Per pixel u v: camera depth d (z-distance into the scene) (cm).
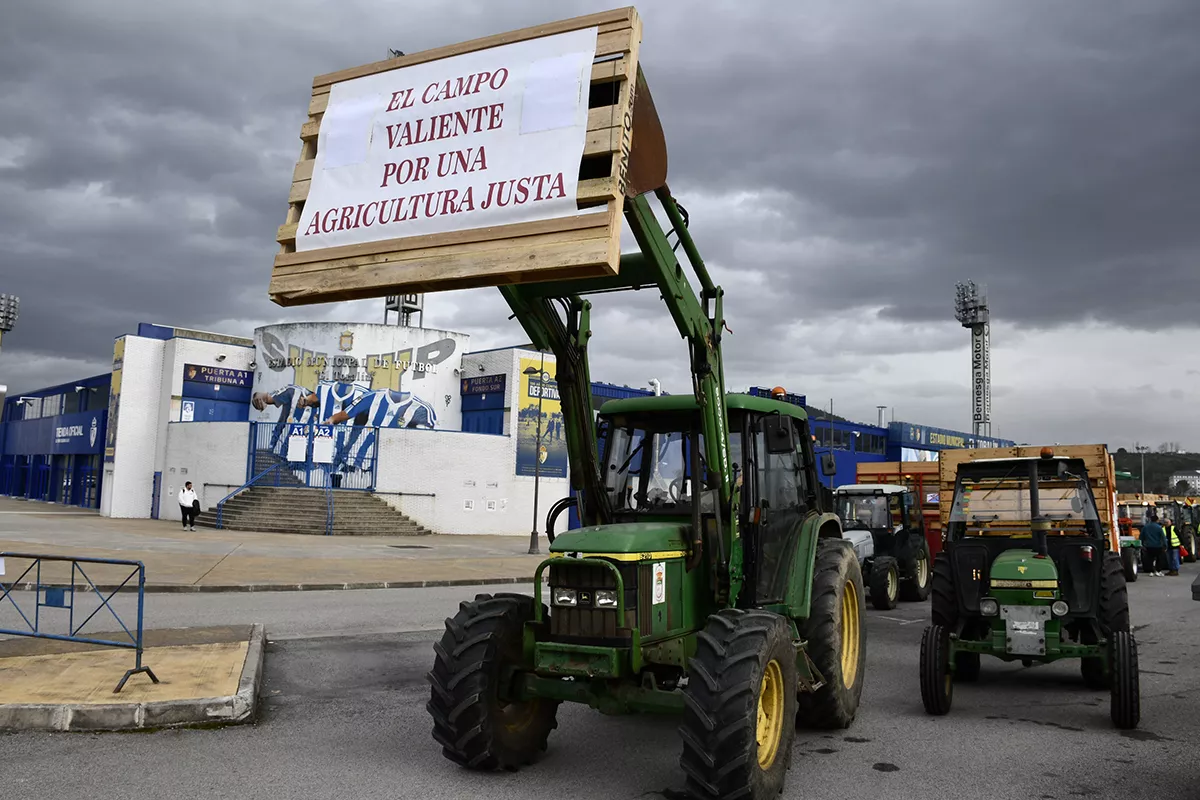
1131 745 628
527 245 461
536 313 582
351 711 694
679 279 534
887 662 976
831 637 646
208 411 3741
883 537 1591
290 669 851
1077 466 860
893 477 2023
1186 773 559
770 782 475
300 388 3672
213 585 1470
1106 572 772
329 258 518
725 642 488
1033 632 710
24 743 576
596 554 512
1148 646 1100
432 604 1404
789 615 622
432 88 522
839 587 671
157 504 3569
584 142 466
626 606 498
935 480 1970
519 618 555
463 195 489
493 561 2209
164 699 639
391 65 546
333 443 3247
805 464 734
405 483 3306
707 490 602
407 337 3762
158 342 3709
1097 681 816
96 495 4075
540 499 3653
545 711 580
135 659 771
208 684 695
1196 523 3281
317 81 570
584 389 615
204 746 584
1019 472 873
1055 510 858
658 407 638
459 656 535
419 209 500
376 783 516
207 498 3375
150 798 481
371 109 537
